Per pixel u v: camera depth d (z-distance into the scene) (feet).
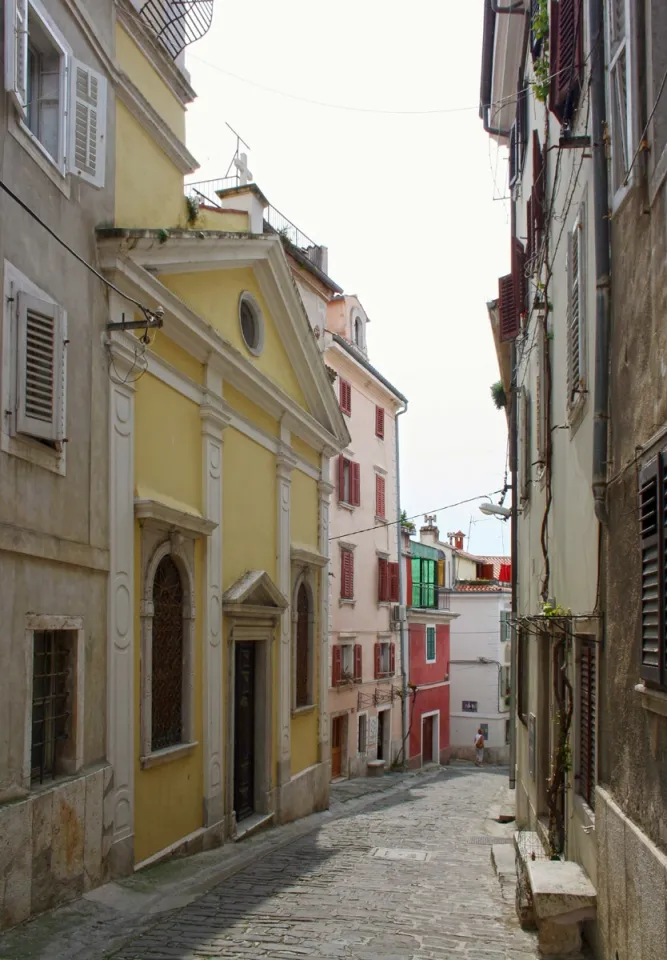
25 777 24.59
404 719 112.78
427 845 43.16
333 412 62.75
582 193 25.39
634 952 17.24
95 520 30.14
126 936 24.03
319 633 61.36
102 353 31.22
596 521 22.80
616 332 20.59
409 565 118.73
